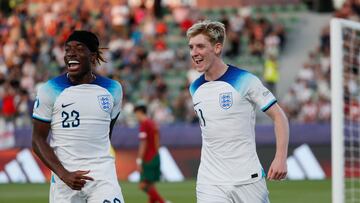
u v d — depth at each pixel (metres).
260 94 15.52
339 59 17.31
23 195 37.75
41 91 15.75
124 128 47.38
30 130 47.28
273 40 64.81
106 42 66.56
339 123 17.16
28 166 46.91
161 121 55.34
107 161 15.87
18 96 55.62
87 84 15.90
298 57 65.50
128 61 63.41
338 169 17.08
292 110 56.56
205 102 15.73
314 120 55.41
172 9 74.62
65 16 70.38
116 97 16.12
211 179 15.67
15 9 74.88
